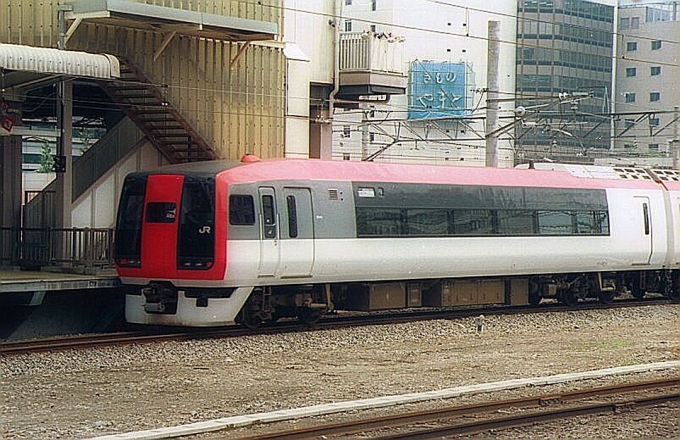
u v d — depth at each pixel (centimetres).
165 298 2680
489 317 3133
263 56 3384
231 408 1712
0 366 2094
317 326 2812
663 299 3962
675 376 2102
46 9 2828
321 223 2802
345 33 4116
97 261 2902
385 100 4300
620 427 1554
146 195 2705
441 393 1819
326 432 1456
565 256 3453
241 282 2638
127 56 2967
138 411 1678
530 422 1566
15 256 3077
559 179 3478
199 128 3191
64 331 2828
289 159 2819
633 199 3700
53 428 1530
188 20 2848
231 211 2614
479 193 3212
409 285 3138
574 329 2958
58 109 2969
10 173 3123
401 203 3000
